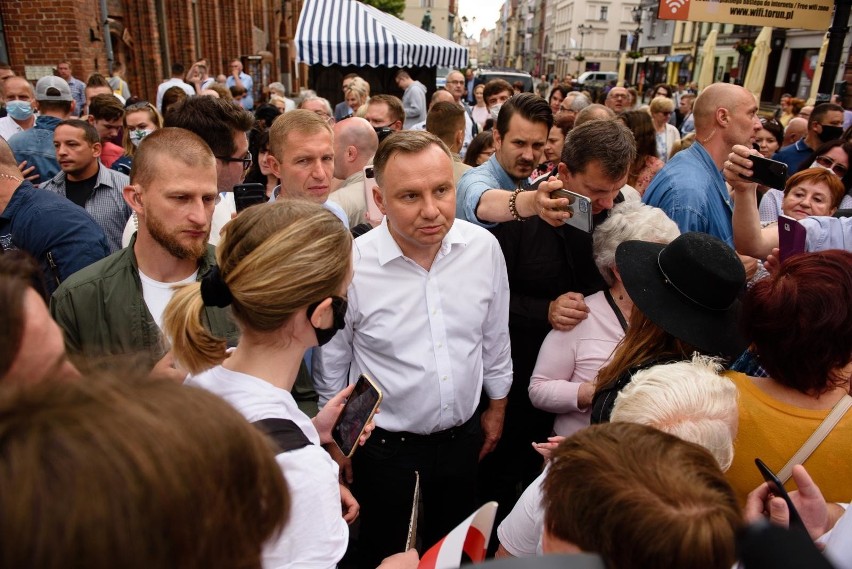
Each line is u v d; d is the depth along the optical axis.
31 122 5.70
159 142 1.86
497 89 8.20
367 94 8.18
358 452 2.21
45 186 3.62
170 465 0.53
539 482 1.41
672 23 39.47
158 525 0.51
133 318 1.93
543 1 87.50
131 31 11.59
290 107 9.88
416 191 1.86
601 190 2.31
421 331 2.09
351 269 1.34
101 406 0.55
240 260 1.22
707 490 0.85
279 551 1.06
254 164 4.40
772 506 1.21
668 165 3.12
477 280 2.17
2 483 0.47
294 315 1.24
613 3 63.88
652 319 1.71
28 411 0.53
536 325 2.64
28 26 8.26
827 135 5.64
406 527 2.28
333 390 2.22
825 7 6.27
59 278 2.45
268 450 0.69
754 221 2.49
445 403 2.12
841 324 1.33
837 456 1.38
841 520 1.17
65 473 0.48
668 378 1.37
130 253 1.98
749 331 1.50
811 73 24.47
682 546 0.78
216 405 0.64
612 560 0.83
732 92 2.97
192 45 14.16
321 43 10.12
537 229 2.62
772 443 1.42
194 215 1.89
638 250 1.93
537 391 2.21
